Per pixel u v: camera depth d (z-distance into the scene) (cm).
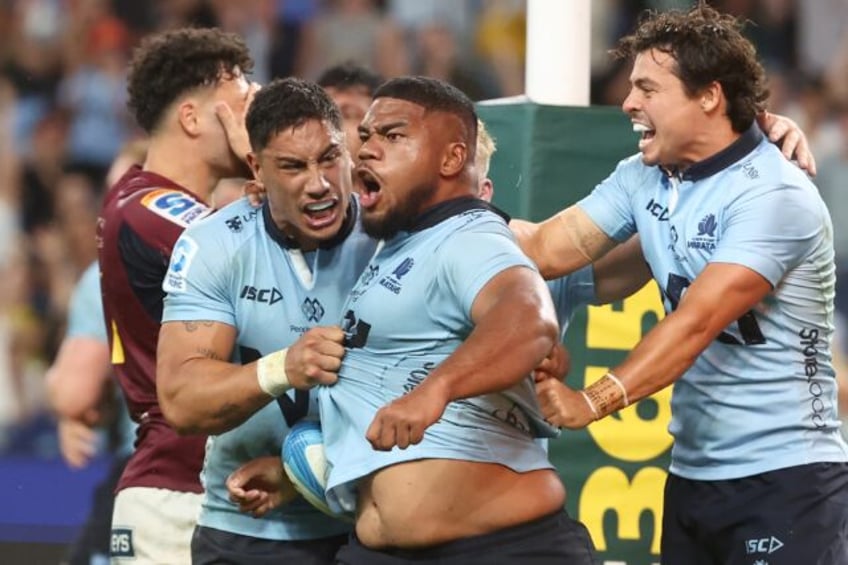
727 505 1437
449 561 1248
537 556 1259
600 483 1698
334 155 1318
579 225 1495
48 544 2400
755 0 4094
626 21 3969
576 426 1286
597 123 1678
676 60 1383
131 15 4112
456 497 1238
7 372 3625
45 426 3603
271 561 1424
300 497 1405
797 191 1388
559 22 1766
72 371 2062
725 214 1388
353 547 1304
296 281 1365
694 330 1331
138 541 1609
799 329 1418
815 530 1409
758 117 1485
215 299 1357
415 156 1256
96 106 3994
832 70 4062
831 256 1434
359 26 4125
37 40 4041
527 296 1172
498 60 4131
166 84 1628
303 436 1319
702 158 1405
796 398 1419
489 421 1256
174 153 1644
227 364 1299
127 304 1597
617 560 1698
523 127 1667
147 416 1625
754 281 1355
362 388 1262
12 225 3850
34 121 3969
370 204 1270
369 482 1265
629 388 1302
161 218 1571
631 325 1703
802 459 1418
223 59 1639
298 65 4141
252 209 1388
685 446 1470
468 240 1227
